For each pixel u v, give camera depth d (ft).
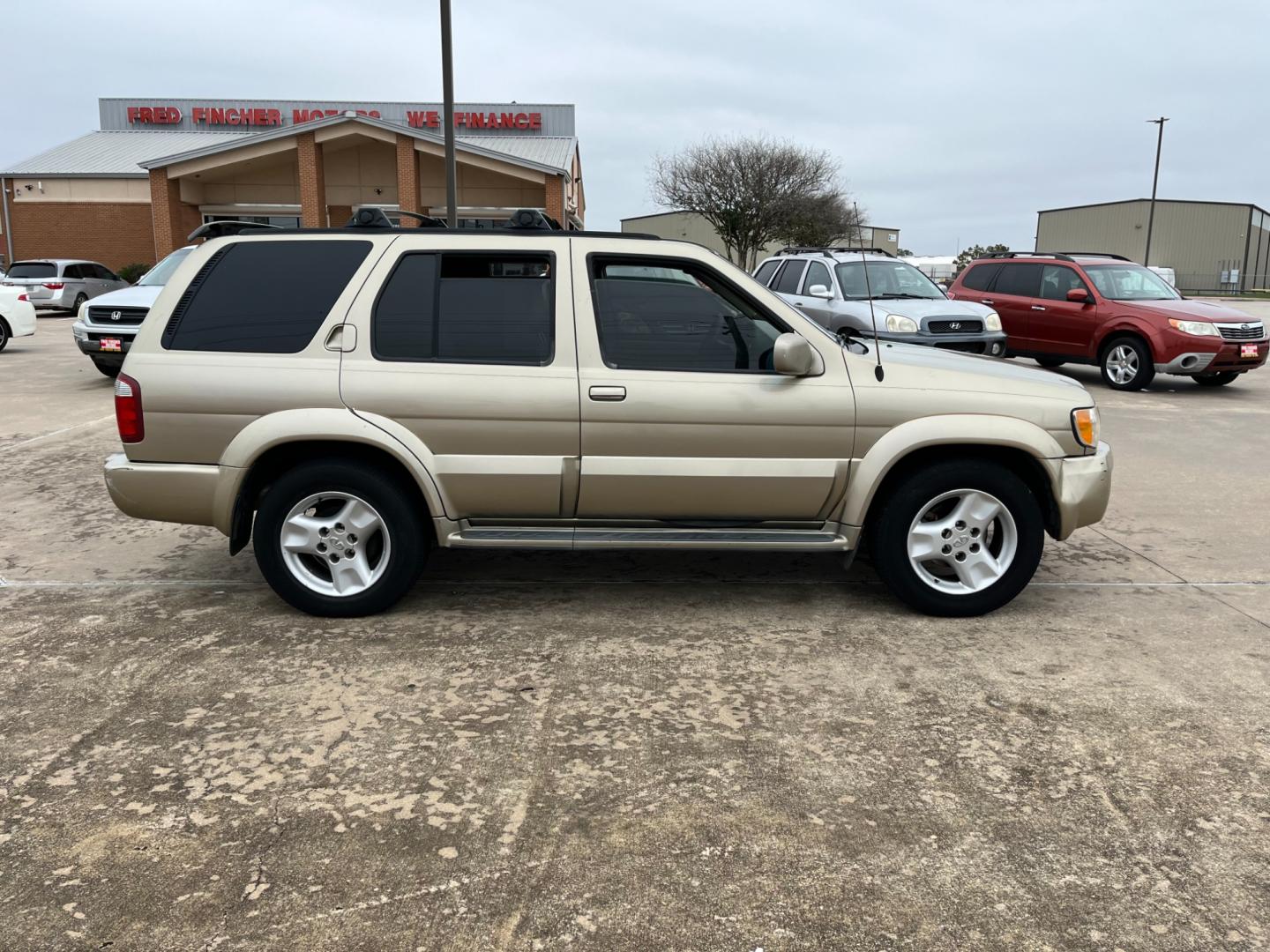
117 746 10.64
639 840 9.01
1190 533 19.89
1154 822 9.34
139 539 18.79
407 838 9.00
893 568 14.33
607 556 17.87
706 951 7.59
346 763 10.30
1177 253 212.64
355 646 13.43
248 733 10.95
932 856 8.80
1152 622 14.67
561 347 13.70
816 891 8.30
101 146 118.32
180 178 102.01
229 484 13.52
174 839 8.94
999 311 45.78
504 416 13.56
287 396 13.46
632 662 12.99
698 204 133.08
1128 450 28.63
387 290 13.76
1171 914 8.05
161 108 124.16
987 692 12.14
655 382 13.64
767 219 131.44
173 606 14.99
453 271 13.84
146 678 12.36
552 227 14.93
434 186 104.73
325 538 14.08
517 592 15.75
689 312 13.96
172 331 13.74
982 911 8.07
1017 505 14.12
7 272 88.53
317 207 98.94
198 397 13.46
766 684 12.34
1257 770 10.29
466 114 121.29
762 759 10.47
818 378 13.88
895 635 14.03
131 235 110.63
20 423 30.89
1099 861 8.74
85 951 7.51
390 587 14.17
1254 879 8.52
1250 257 216.13
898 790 9.88
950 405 13.96
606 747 10.69
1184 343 39.34
